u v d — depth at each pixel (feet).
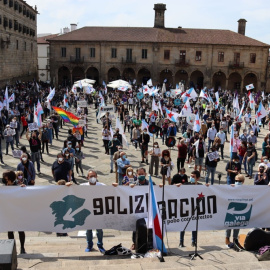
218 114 92.94
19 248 29.32
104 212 28.71
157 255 25.68
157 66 230.48
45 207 27.78
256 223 31.01
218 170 62.64
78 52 230.89
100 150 75.20
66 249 29.12
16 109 104.78
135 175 36.09
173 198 29.43
